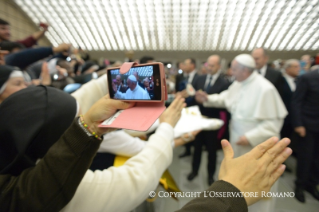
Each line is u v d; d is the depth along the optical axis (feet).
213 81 7.39
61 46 4.83
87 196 1.42
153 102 1.42
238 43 35.01
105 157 2.66
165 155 1.97
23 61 4.28
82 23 32.60
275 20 28.35
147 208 3.00
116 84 1.53
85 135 1.22
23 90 1.64
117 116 1.35
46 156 1.23
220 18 31.01
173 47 38.63
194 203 1.19
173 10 30.68
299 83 5.57
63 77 4.57
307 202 5.58
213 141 6.59
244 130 4.68
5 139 1.43
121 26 34.01
